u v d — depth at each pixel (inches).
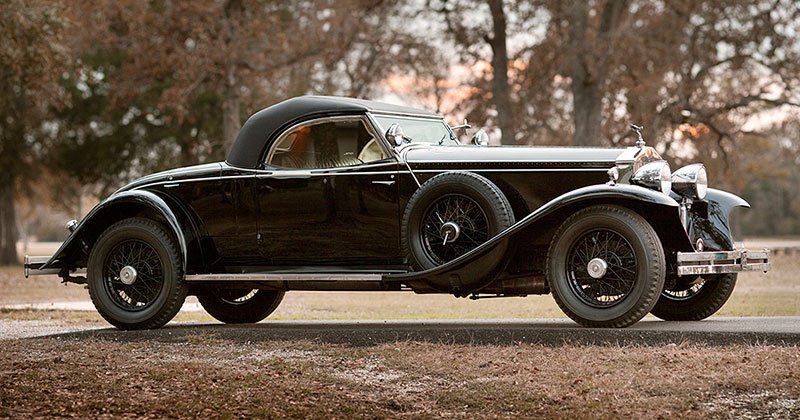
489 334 385.4
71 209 2460.6
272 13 1876.2
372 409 291.6
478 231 399.9
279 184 431.8
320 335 402.6
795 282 975.0
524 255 408.2
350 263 426.9
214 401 300.8
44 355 381.1
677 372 317.4
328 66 1622.8
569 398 295.9
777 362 326.3
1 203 2278.5
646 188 381.7
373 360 355.9
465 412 289.0
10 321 554.6
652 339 364.8
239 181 438.9
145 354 378.9
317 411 289.3
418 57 1630.2
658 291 369.4
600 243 380.5
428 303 770.2
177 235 439.2
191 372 337.4
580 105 1492.4
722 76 1760.6
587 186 396.5
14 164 2102.6
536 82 1582.2
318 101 437.1
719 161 1711.4
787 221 4367.6
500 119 1579.7
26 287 1087.0
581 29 1475.1
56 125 2126.0
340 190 422.0
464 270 390.9
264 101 1697.8
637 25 1614.2
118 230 451.5
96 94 2016.5
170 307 441.7
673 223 381.1
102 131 2117.4
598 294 383.6
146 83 1694.1
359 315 610.2
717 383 303.9
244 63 1626.5
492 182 400.8
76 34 1536.7
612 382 308.0
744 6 1478.8
